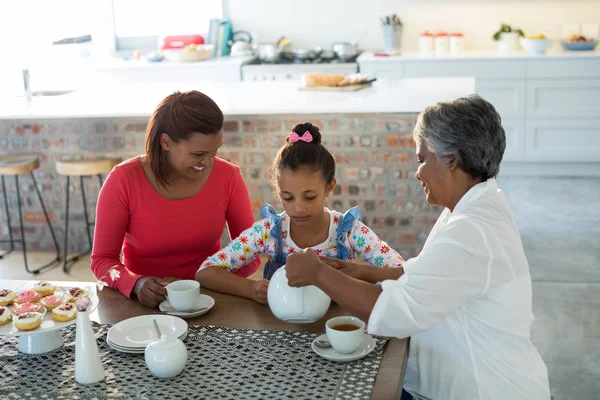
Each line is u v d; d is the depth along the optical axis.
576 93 5.67
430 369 1.55
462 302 1.39
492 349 1.48
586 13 6.17
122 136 4.14
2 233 4.52
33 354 1.52
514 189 5.60
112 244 2.03
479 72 5.74
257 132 3.95
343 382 1.35
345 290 1.42
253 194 4.05
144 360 1.48
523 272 1.47
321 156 1.70
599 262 4.09
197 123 1.86
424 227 3.93
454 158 1.45
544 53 5.78
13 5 6.36
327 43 6.52
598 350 3.05
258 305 1.76
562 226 4.72
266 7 6.52
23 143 4.24
